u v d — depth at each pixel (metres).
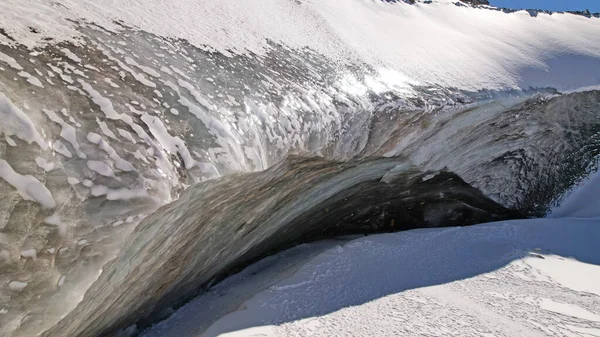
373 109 5.72
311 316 4.78
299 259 6.70
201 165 3.38
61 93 2.92
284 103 4.66
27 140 2.51
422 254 6.91
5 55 2.85
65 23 3.56
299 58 5.77
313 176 5.39
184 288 5.02
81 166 2.71
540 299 5.70
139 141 3.09
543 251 7.39
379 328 4.62
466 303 5.40
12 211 2.33
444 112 6.61
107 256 2.68
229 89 4.24
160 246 3.43
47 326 2.44
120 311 3.74
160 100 3.52
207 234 4.34
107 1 4.34
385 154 6.10
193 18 5.14
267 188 4.66
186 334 4.44
